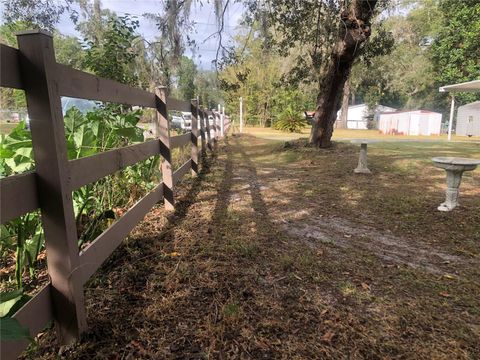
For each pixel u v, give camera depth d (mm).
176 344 1599
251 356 1541
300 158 8055
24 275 2213
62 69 1558
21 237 1899
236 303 1931
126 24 6582
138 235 2902
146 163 4059
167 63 6426
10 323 967
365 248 2832
